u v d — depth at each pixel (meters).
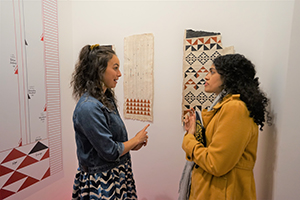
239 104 0.75
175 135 1.45
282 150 0.89
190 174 0.96
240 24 1.18
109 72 0.90
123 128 0.99
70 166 1.73
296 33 0.82
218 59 0.86
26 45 1.28
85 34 1.69
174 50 1.38
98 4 1.61
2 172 1.17
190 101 1.34
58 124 1.57
